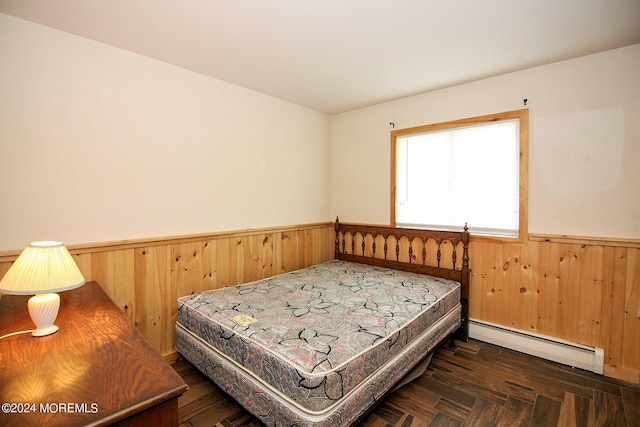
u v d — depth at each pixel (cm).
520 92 262
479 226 293
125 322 143
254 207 310
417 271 321
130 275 226
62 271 137
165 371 103
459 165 302
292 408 145
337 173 394
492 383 219
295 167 352
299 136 356
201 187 267
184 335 225
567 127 243
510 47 220
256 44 213
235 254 293
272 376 156
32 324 140
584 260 240
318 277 302
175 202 251
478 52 227
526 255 265
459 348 273
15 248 182
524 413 188
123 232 223
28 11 173
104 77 212
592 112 233
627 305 224
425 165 324
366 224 369
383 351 176
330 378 142
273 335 174
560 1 166
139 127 229
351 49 221
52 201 194
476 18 182
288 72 262
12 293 126
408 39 207
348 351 159
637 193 220
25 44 183
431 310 230
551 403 197
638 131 218
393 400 200
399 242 340
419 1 165
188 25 189
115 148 218
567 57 237
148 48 219
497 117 273
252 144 306
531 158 259
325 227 392
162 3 166
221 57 233
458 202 304
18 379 96
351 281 288
